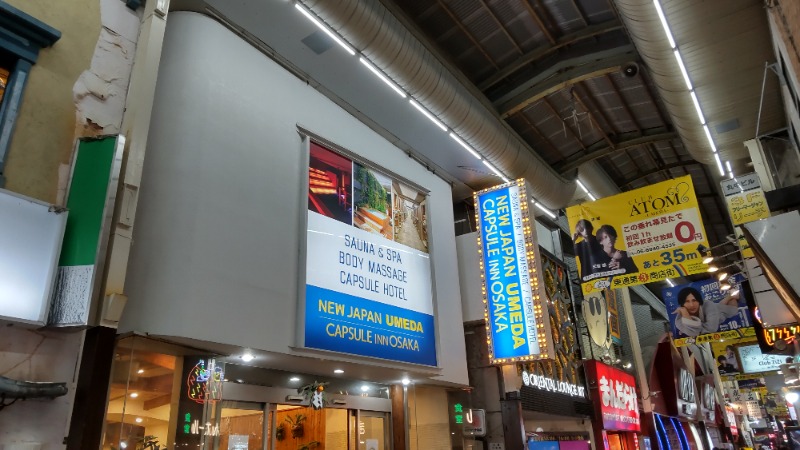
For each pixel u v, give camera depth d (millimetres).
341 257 10281
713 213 26234
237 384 8852
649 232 13008
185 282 7363
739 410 44219
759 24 9883
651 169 22328
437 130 12891
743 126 12906
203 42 8836
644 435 23141
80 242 5695
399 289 11555
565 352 18234
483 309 13906
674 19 9953
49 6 6410
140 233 7398
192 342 7434
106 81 6758
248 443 8852
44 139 5965
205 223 7871
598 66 13891
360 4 9625
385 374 11086
